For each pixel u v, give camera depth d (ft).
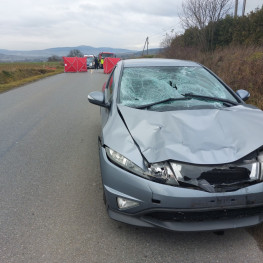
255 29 56.03
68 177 12.42
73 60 81.82
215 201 7.19
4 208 10.10
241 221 7.73
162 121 9.05
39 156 14.83
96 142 16.84
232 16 63.21
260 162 7.64
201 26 60.18
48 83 50.60
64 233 8.71
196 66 13.35
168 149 7.79
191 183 7.27
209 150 7.72
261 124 8.93
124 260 7.64
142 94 11.16
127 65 13.19
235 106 10.66
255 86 21.84
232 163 7.45
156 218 7.73
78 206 10.16
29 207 10.14
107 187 8.08
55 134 18.58
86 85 45.70
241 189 7.30
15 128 20.21
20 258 7.70
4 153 15.34
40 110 26.27
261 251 7.82
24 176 12.58
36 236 8.58
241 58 30.81
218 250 7.91
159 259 7.66
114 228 8.94
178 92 11.36
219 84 12.19
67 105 28.40
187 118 9.18
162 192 7.27
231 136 8.25
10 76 65.41
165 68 12.89
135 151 7.93
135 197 7.59
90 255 7.82
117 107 10.29
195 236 8.52
